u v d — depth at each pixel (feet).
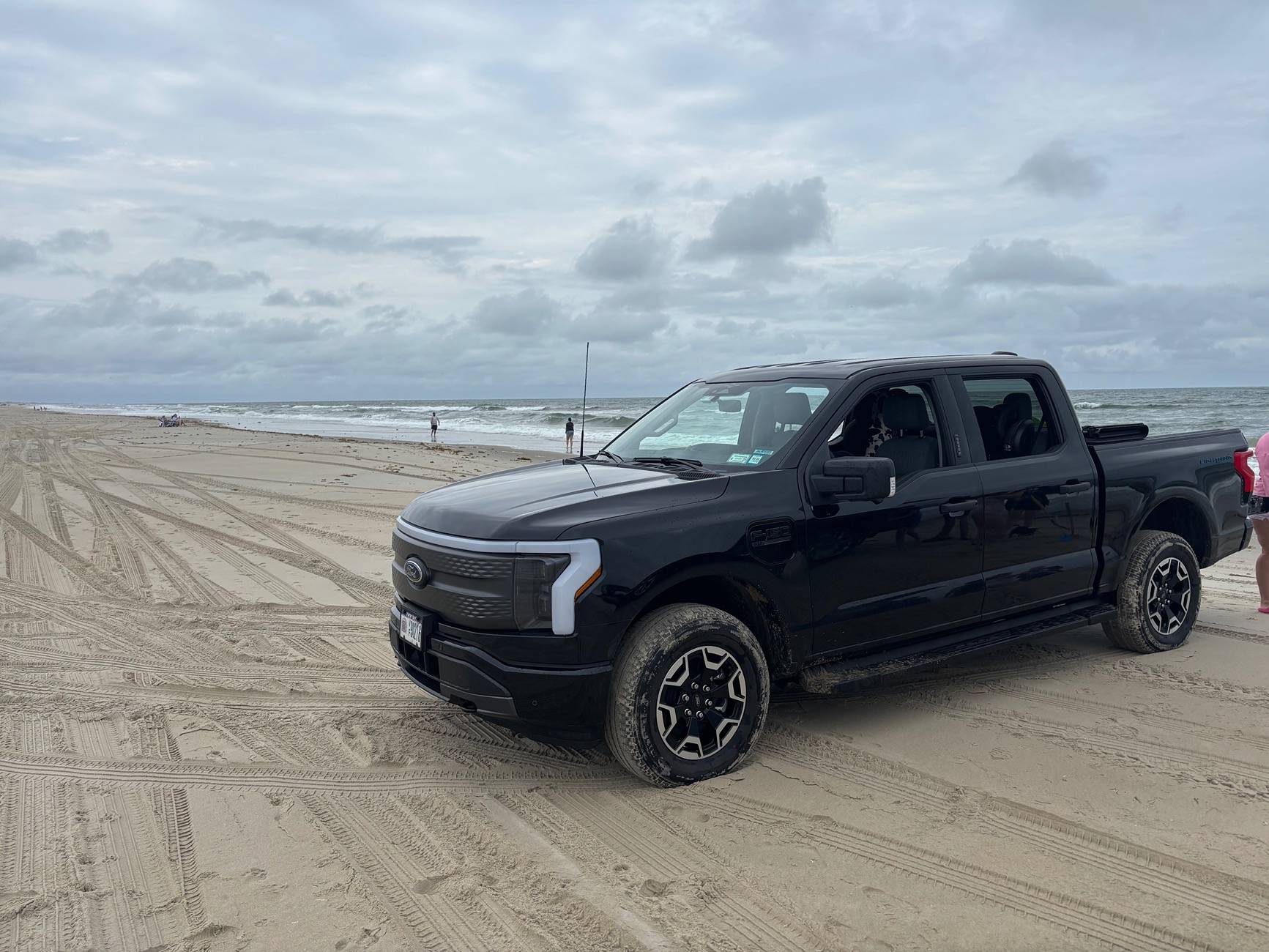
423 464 66.08
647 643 11.03
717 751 11.68
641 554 10.98
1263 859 9.42
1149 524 17.94
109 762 12.61
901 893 8.89
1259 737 12.78
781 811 10.76
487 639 11.02
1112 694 14.71
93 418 205.57
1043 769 11.81
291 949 8.12
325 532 33.22
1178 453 17.16
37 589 24.09
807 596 12.23
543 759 12.66
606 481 12.54
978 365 14.83
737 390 14.92
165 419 149.69
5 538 32.37
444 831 10.44
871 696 14.96
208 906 8.87
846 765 12.07
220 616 21.25
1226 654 16.84
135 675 16.75
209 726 14.07
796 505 12.17
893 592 13.04
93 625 20.35
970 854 9.64
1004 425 14.94
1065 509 15.06
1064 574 15.11
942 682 15.61
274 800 11.35
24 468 62.39
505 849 9.96
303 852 9.97
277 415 258.16
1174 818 10.36
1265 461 19.13
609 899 8.87
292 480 53.01
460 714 14.55
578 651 10.77
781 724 13.66
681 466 13.30
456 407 316.19
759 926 8.37
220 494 45.83
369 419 202.18
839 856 9.66
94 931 8.43
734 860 9.62
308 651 18.38
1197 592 17.31
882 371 13.74
